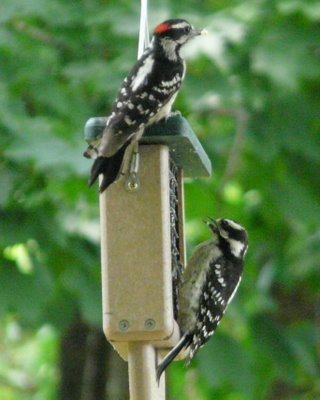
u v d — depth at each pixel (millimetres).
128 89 9648
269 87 14305
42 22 14586
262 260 15758
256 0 14430
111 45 14555
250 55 14039
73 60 14508
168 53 9883
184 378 16781
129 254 9898
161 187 9922
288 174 14883
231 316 14406
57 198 13508
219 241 11352
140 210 9922
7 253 13383
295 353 15023
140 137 9711
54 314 13641
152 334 9828
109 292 9883
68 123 13898
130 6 14375
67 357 17250
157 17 14211
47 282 13305
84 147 13047
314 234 15109
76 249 13531
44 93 13977
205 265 11094
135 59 14172
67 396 17250
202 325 10867
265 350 14953
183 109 14734
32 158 12742
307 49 14062
